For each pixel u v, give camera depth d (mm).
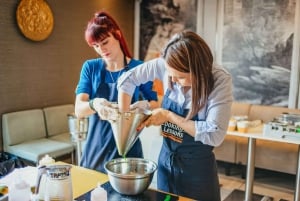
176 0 4672
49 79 3850
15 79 3447
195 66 1162
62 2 3881
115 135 1299
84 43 4285
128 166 1370
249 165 2959
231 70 4410
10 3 3314
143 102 1392
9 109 3414
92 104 1412
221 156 3785
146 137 2654
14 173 1420
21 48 3475
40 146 3248
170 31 4785
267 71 4172
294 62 3980
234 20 4293
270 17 4059
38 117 3566
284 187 3410
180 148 1425
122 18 4848
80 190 1339
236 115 3857
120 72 1614
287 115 3131
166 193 1296
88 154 1666
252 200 3062
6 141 3283
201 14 4512
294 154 3383
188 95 1369
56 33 3859
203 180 1424
